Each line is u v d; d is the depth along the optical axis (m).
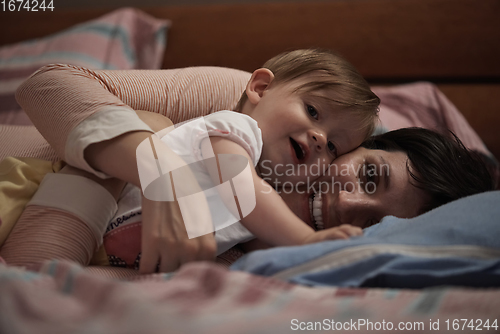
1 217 0.69
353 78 0.95
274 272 0.60
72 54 1.66
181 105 0.94
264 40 1.88
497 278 0.56
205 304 0.46
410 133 0.97
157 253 0.62
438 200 0.89
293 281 0.57
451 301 0.47
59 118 0.75
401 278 0.57
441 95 1.67
